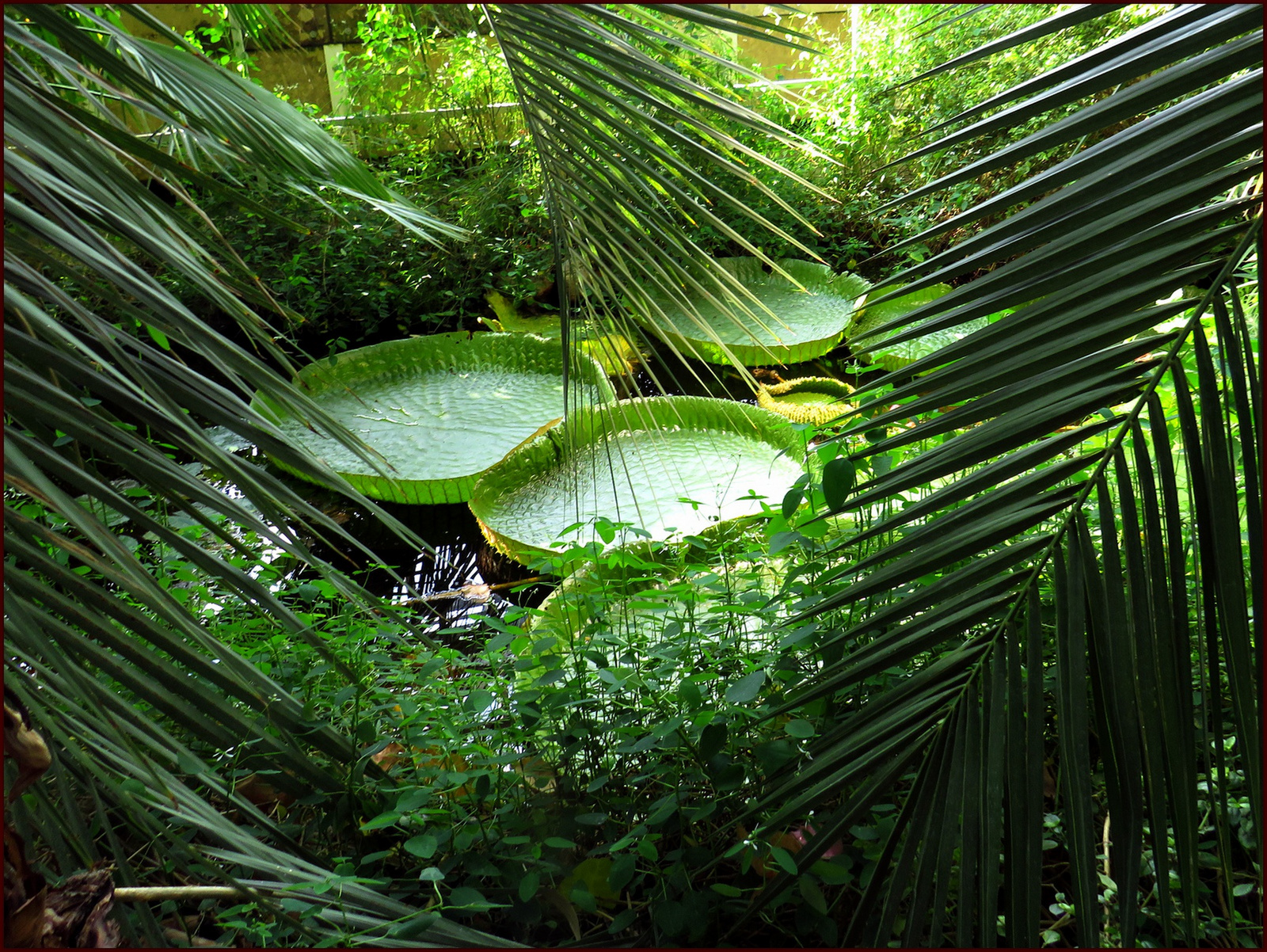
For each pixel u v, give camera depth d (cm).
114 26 104
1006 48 82
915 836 97
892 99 520
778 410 344
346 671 134
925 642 97
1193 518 100
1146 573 88
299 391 98
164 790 85
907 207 526
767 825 105
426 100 563
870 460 148
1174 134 80
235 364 89
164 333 88
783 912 124
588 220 143
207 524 95
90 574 178
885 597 150
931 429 94
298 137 123
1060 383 89
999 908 122
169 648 102
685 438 317
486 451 336
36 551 93
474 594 262
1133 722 88
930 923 120
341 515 306
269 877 122
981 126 86
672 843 135
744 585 195
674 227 138
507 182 504
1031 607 93
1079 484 91
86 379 87
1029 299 89
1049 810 138
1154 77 78
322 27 646
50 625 96
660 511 277
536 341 413
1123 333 86
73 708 97
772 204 537
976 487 93
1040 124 482
